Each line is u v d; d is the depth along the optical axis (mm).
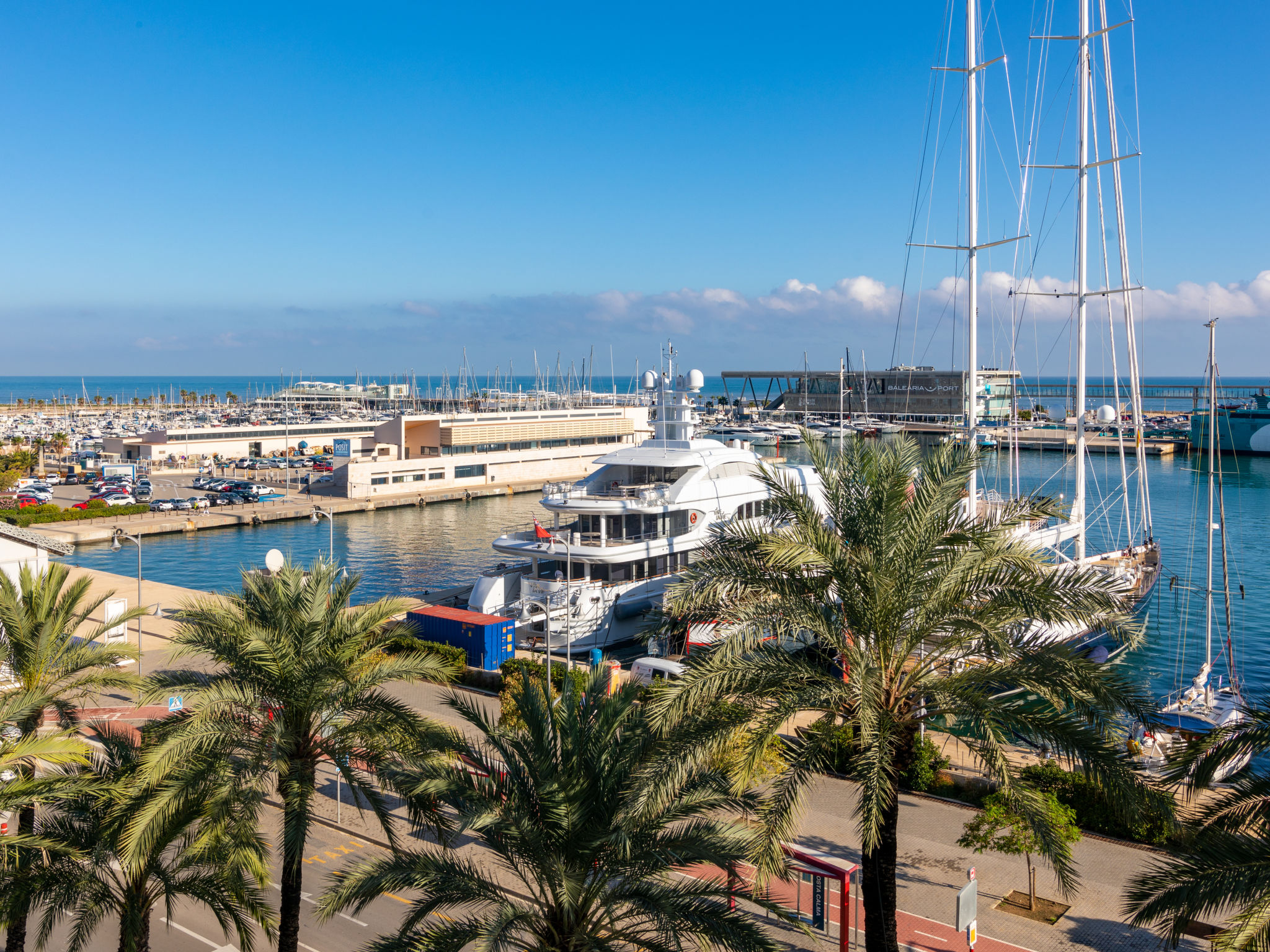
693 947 16828
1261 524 80000
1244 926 10531
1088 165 49000
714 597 14984
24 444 146750
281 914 16219
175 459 123375
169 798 14820
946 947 17750
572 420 120812
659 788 12438
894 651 14766
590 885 12945
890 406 195375
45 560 34812
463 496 102188
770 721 13383
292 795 15867
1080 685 13242
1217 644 46250
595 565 42438
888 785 12836
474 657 37469
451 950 12367
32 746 14086
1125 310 54938
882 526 14438
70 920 20547
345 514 91500
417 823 16312
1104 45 52062
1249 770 13070
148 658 38281
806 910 19469
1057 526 48656
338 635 18078
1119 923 18594
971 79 46375
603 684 15680
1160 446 146000
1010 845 18781
